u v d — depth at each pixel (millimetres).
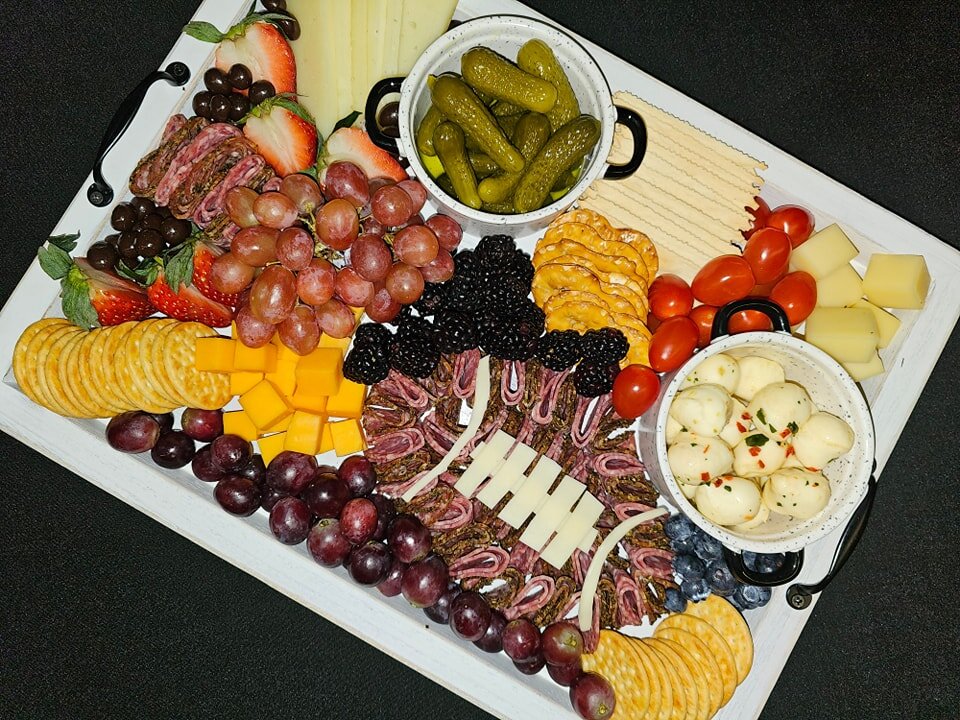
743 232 1110
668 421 980
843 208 1134
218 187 1062
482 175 992
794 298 1066
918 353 1133
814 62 1430
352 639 1332
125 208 1067
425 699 1330
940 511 1356
